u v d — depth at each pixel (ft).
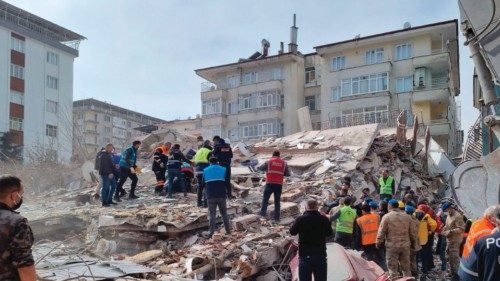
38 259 22.45
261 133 138.92
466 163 20.98
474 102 32.81
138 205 37.76
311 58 145.69
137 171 45.19
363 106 119.44
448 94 115.14
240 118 143.13
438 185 71.82
